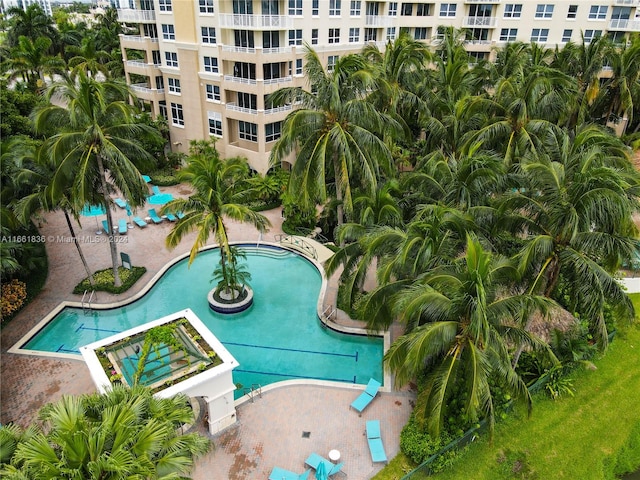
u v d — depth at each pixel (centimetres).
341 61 2145
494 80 3684
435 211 1667
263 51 3309
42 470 862
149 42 4072
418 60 3425
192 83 3838
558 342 1873
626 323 1708
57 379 1861
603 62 3641
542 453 1650
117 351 1622
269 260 2845
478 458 1597
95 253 2833
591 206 1422
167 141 4375
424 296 1286
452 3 4966
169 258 2805
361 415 1736
